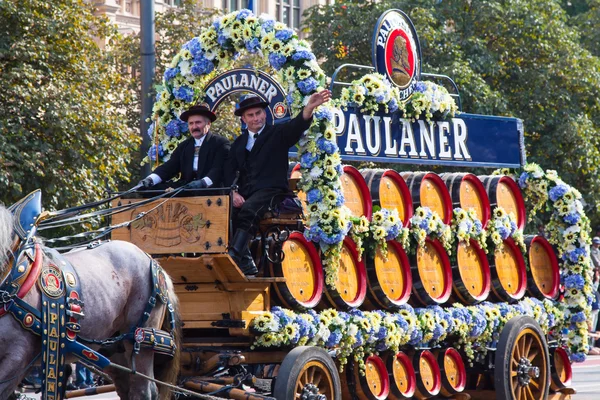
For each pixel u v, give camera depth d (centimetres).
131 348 941
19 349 830
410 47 1402
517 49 3092
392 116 1349
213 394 1021
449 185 1409
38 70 2045
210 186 1102
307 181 1137
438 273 1346
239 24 1195
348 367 1209
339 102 1273
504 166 1516
